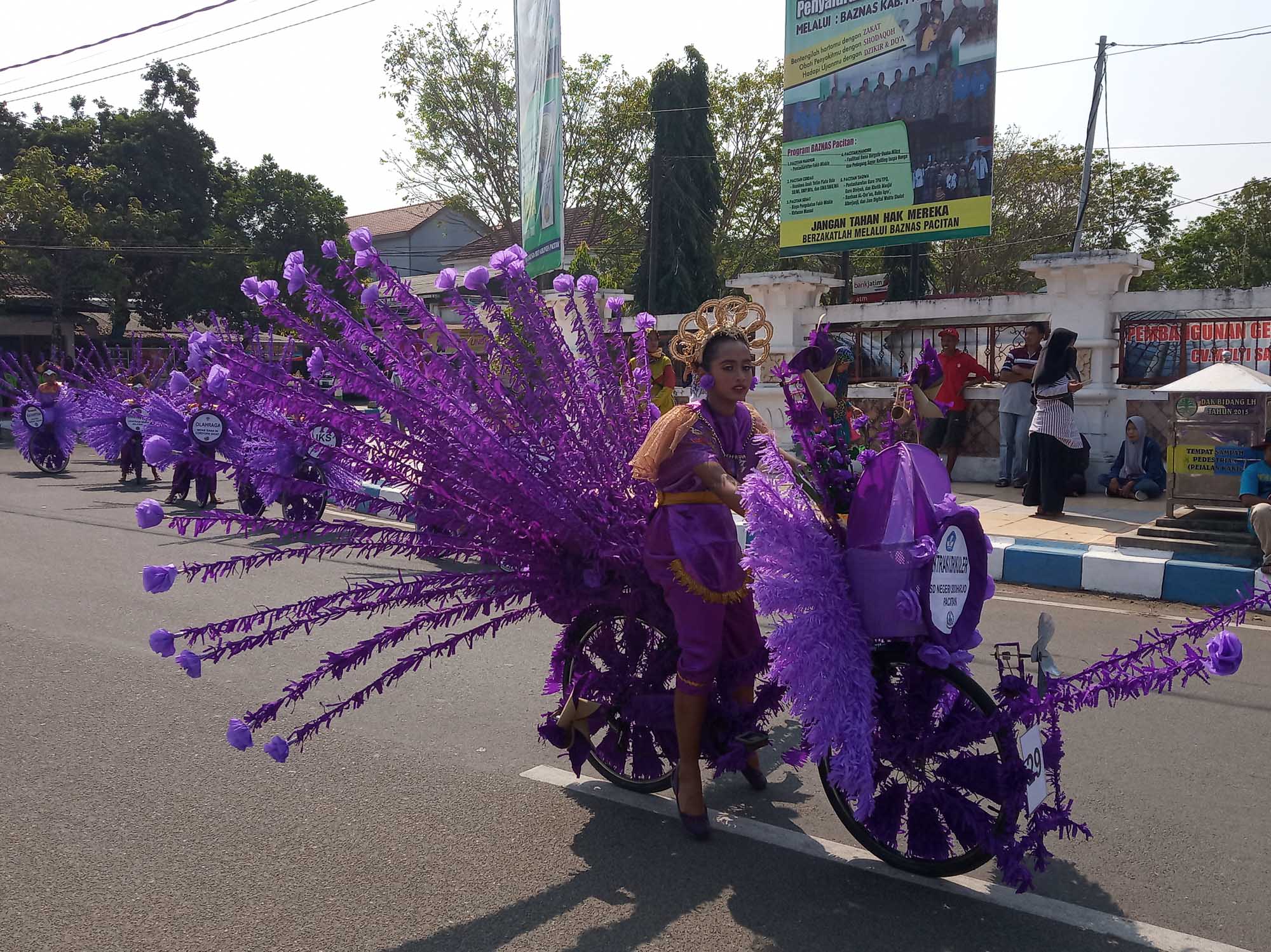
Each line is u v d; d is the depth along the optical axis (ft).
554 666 13.26
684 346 11.43
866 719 9.76
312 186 108.68
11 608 22.31
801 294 41.78
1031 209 107.14
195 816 12.08
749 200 107.45
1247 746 14.11
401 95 106.01
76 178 99.91
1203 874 10.63
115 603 22.71
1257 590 21.13
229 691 16.71
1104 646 18.97
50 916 9.86
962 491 34.91
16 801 12.48
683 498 11.10
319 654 18.94
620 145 105.29
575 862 11.00
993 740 10.02
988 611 21.74
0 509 38.68
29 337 104.37
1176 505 24.47
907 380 10.35
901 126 44.29
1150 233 117.39
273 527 10.48
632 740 12.73
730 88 104.22
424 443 10.92
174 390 10.33
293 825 11.85
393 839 11.51
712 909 10.02
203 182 109.81
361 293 11.25
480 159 105.09
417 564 25.96
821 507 10.34
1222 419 23.63
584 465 11.95
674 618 11.49
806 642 9.76
